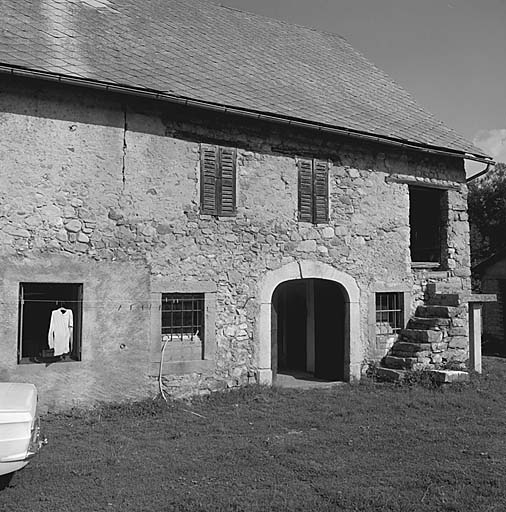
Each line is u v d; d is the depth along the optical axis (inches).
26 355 301.6
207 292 341.1
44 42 320.2
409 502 176.4
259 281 360.2
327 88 445.1
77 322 306.7
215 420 283.9
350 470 206.7
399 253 419.5
